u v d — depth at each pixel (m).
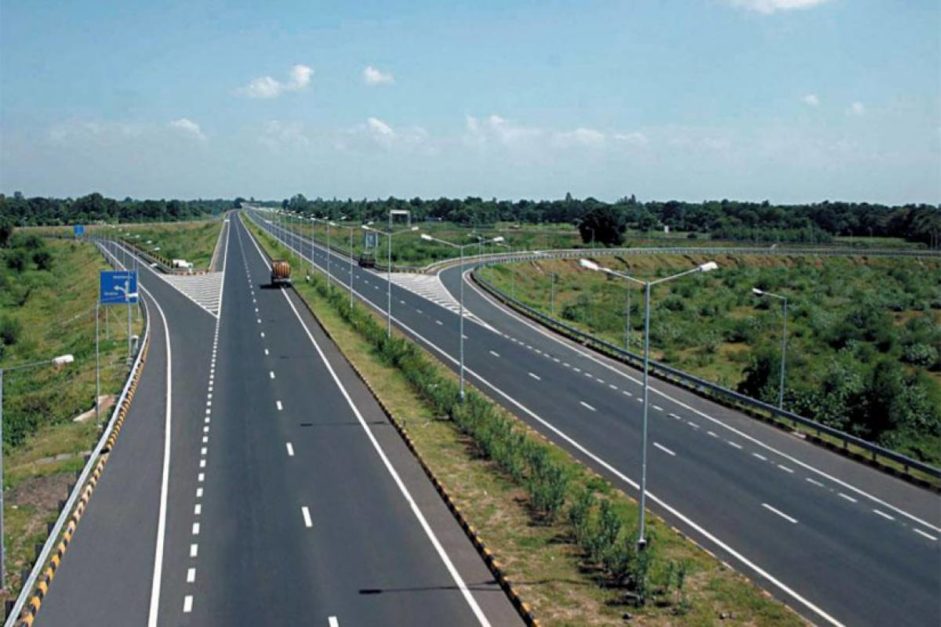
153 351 71.19
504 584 29.00
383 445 45.75
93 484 39.16
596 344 77.56
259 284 114.69
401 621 26.58
